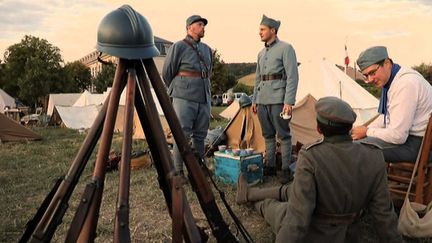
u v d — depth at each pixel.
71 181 2.04
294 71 5.07
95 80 56.44
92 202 1.97
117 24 2.13
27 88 45.41
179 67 5.11
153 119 2.19
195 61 5.09
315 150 2.58
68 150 9.34
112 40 2.12
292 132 7.16
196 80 5.09
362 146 2.62
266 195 3.75
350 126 2.59
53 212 1.99
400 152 3.74
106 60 2.42
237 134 7.16
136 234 3.69
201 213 4.18
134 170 6.25
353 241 2.79
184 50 5.06
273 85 5.24
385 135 3.65
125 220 1.86
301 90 10.22
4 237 3.67
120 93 2.18
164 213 4.23
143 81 2.24
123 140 2.04
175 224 1.98
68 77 48.62
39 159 8.05
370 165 2.56
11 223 4.00
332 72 10.33
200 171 2.30
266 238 3.53
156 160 2.34
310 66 10.49
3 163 7.59
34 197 5.04
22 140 11.84
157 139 2.16
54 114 19.66
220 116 19.44
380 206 2.57
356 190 2.54
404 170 3.97
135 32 2.14
